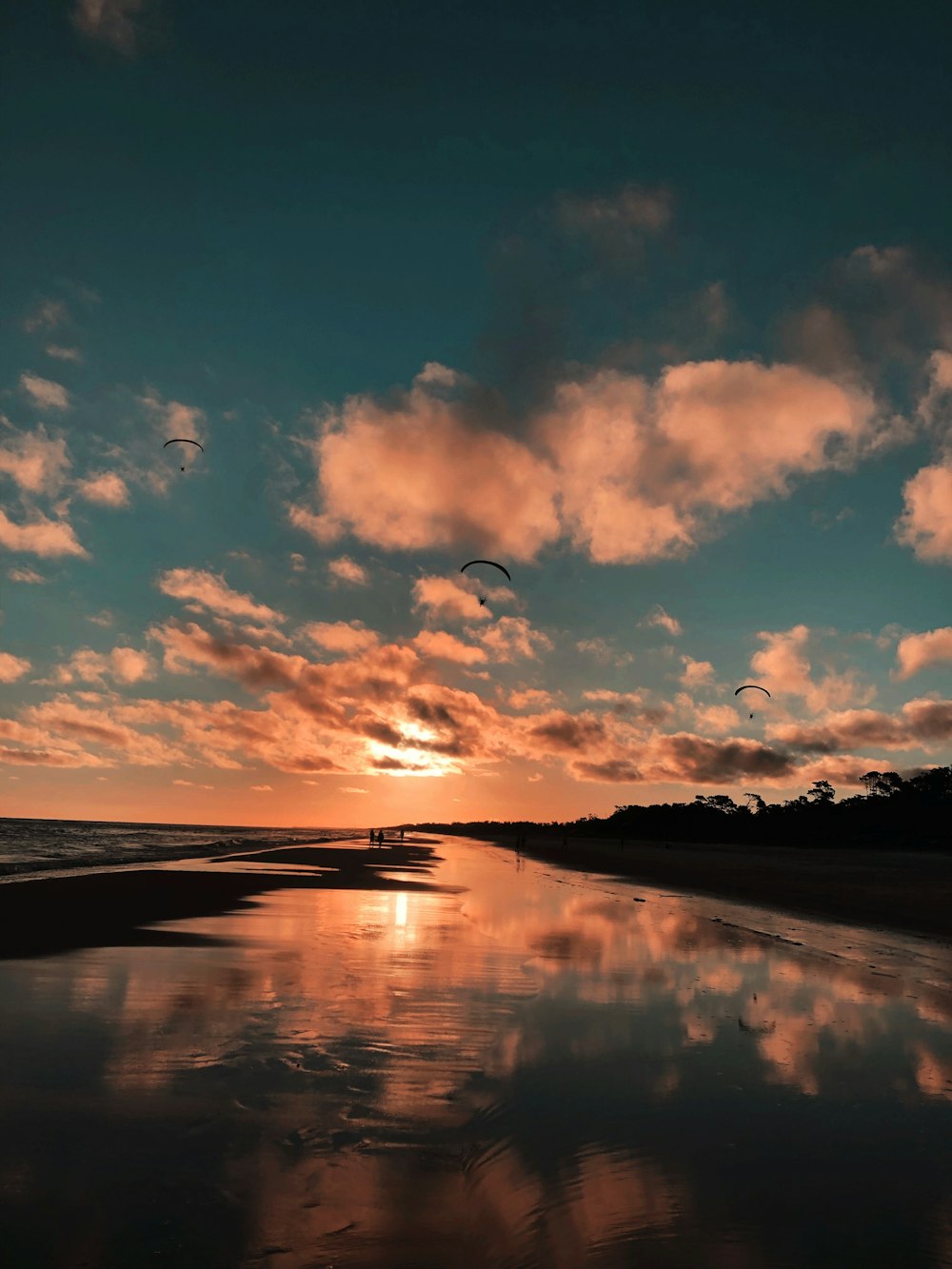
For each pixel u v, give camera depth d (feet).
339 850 252.21
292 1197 18.86
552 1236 17.28
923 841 402.93
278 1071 27.43
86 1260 15.98
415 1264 16.16
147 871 129.59
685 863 233.14
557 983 44.60
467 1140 22.39
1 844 250.78
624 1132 23.06
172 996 37.83
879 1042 33.63
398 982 43.21
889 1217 18.17
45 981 40.14
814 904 100.94
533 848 362.33
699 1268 15.90
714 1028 35.40
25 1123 22.33
